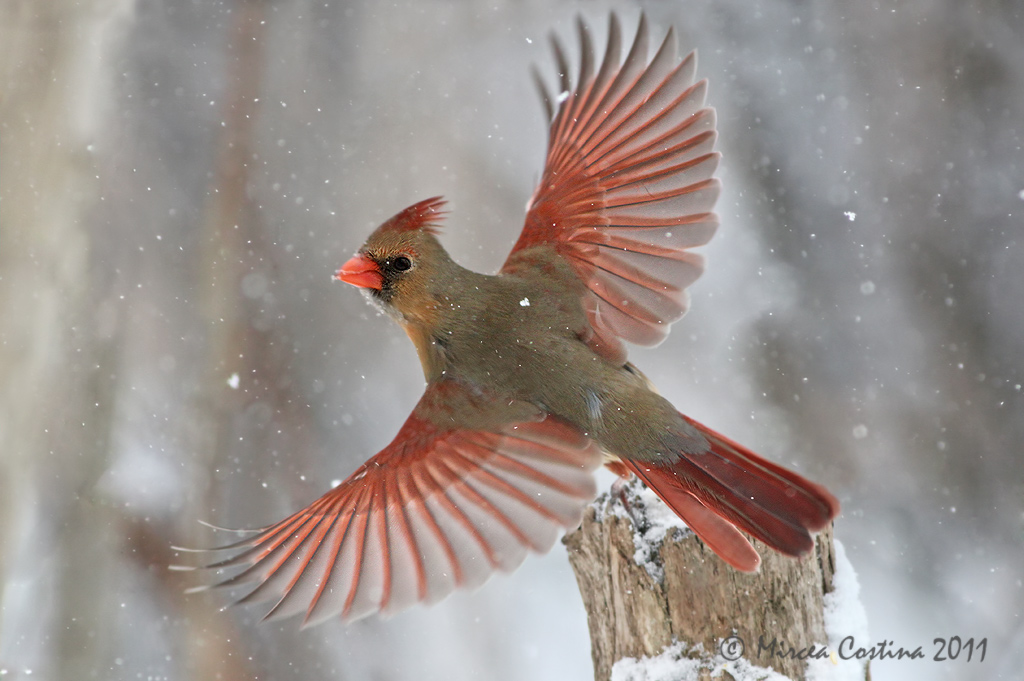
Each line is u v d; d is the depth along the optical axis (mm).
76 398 12570
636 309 6863
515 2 18312
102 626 12102
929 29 17297
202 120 16219
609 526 6371
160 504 13133
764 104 17109
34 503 12070
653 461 6453
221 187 15906
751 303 15438
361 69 17672
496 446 6660
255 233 15984
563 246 6957
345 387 14914
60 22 12266
